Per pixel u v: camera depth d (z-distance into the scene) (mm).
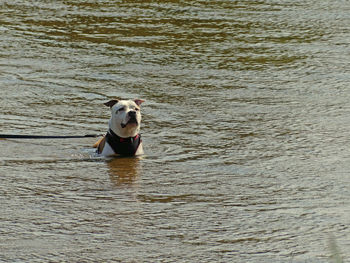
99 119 14242
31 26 22281
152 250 8336
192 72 17953
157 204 9828
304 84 17078
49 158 11922
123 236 8727
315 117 14477
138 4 25781
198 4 26016
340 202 9977
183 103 15352
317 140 13000
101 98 15625
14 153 12117
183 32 21969
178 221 9219
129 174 11141
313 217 9398
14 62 18375
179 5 25750
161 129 13609
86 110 14758
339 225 9125
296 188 10555
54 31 21766
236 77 17609
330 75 17891
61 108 14812
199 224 9133
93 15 23906
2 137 12953
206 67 18453
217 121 14148
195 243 8547
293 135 13297
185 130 13570
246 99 15758
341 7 25844
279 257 8180
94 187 10500
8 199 9906
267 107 15164
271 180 10898
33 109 14688
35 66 18062
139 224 9102
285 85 16969
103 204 9797
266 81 17297
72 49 19828
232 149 12492
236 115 14570
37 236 8680
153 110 14789
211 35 21719
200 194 10258
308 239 8688
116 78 17203
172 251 8312
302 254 8258
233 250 8352
